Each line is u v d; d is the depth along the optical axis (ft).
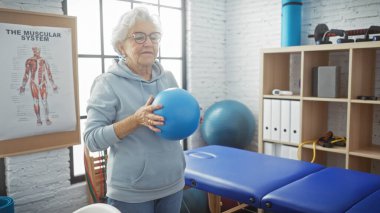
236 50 13.51
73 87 9.51
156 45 4.32
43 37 8.89
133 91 4.33
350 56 8.65
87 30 10.25
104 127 3.97
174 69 12.78
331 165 10.92
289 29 10.36
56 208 9.64
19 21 8.49
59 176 9.62
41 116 9.00
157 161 4.27
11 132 8.57
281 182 6.17
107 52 10.72
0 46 8.26
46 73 9.01
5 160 8.73
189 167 7.16
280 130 10.52
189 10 12.60
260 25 12.60
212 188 6.36
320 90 9.53
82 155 10.55
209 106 13.42
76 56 9.51
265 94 10.92
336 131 10.78
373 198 5.31
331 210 4.91
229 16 13.64
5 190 8.91
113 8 10.78
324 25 9.80
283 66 11.46
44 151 9.28
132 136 4.18
